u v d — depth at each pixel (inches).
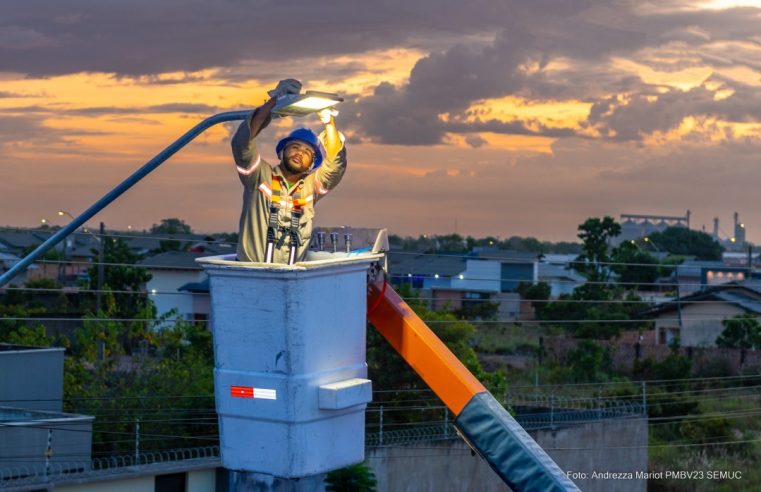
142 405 1194.6
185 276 2979.8
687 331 2775.6
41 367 1063.6
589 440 1262.3
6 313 2210.9
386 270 330.0
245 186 302.4
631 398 1875.0
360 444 295.9
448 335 1406.3
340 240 328.5
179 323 1688.0
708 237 6043.3
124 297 2513.5
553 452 1222.3
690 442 1742.1
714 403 1971.0
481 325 3129.9
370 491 908.6
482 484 1160.8
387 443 1093.8
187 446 1181.1
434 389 326.3
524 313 3292.3
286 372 278.4
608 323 2805.1
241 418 285.3
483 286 3553.2
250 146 295.1
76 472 922.7
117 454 1147.9
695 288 3668.8
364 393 289.3
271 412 280.5
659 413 1840.6
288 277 275.3
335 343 287.7
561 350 2432.3
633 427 1309.1
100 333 1578.5
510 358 2566.4
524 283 3503.9
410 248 3905.0
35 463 908.6
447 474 1127.0
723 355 2267.5
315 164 303.9
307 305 279.1
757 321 2472.9
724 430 1771.7
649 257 3270.2
